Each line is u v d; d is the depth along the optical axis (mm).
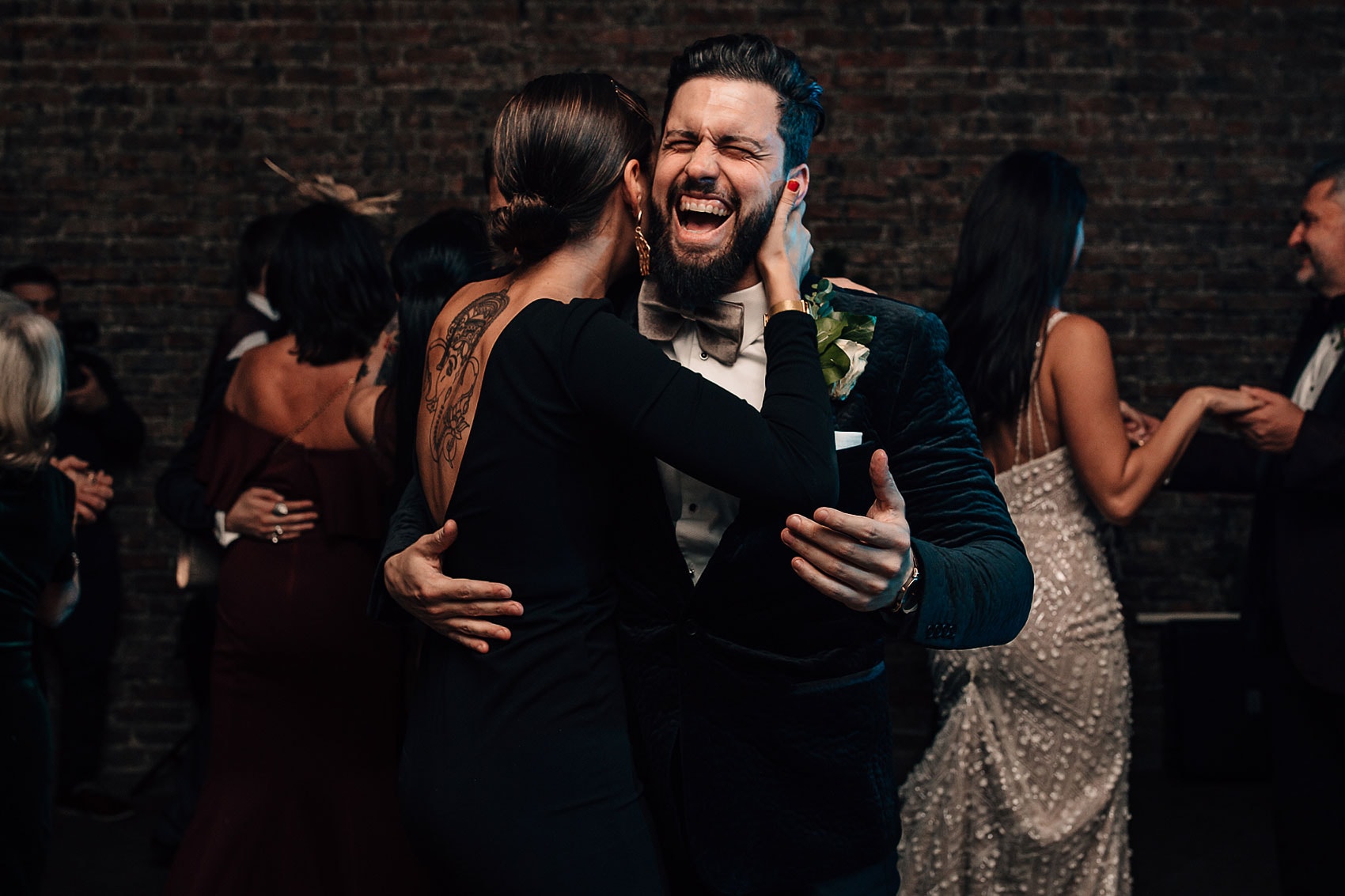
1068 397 2342
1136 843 3922
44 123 4691
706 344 1502
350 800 2529
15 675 2227
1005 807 2344
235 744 2555
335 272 2643
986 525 1508
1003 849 2354
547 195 1499
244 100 4707
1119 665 2389
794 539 1322
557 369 1398
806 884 1467
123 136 4703
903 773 4531
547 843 1396
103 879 3600
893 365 1492
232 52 4711
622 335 1396
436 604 1462
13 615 2225
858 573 1315
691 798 1442
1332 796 2568
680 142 1455
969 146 4773
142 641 4691
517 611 1431
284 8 4703
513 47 4727
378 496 2590
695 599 1449
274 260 2680
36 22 4684
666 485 1478
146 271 4715
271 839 2506
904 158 4777
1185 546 4789
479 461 1445
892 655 4711
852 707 1472
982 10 4758
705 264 1446
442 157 4730
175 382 4730
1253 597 2734
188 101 4703
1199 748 4480
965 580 1403
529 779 1408
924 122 4770
